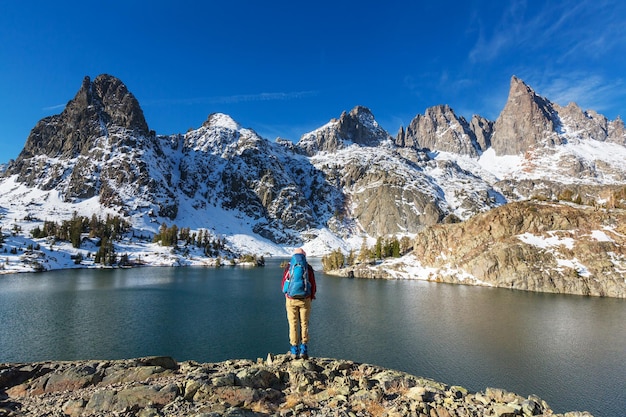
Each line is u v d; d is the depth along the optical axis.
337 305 86.19
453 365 46.19
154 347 53.25
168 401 11.28
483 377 42.47
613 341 56.12
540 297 97.38
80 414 10.82
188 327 64.75
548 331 61.72
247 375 12.48
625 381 41.22
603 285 101.56
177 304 87.38
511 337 58.16
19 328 62.66
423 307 83.44
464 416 11.54
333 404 11.41
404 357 49.06
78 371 13.52
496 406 12.37
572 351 51.19
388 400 12.16
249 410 10.70
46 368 14.24
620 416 33.97
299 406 11.00
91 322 67.62
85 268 179.25
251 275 163.62
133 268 191.00
